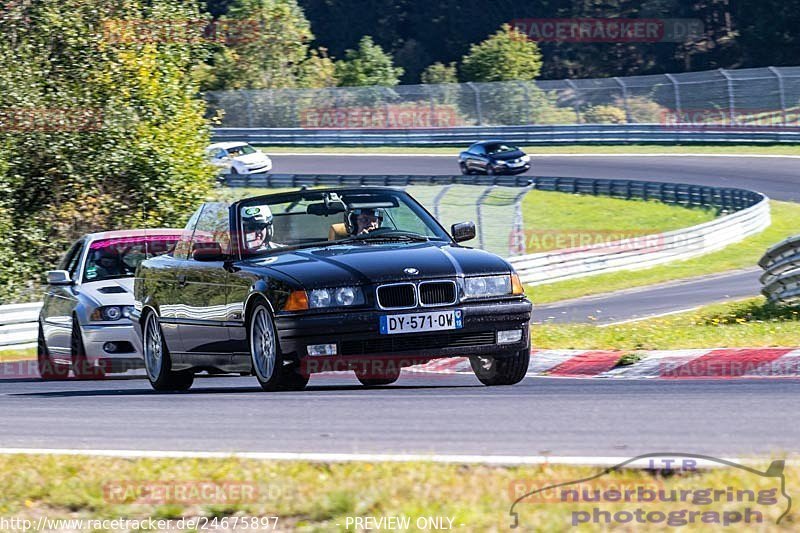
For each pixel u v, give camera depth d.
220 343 27.97
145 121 77.81
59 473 17.88
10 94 72.25
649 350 33.59
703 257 93.94
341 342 24.45
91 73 76.69
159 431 21.66
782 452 16.12
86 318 38.75
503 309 25.44
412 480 15.62
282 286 24.94
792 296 49.06
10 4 74.50
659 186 128.25
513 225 87.19
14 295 70.81
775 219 113.12
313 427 20.86
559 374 32.84
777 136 156.00
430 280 24.98
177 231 43.50
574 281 82.44
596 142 171.25
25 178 73.31
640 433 18.88
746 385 25.75
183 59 81.94
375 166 164.62
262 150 186.88
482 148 151.00
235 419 22.38
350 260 25.55
